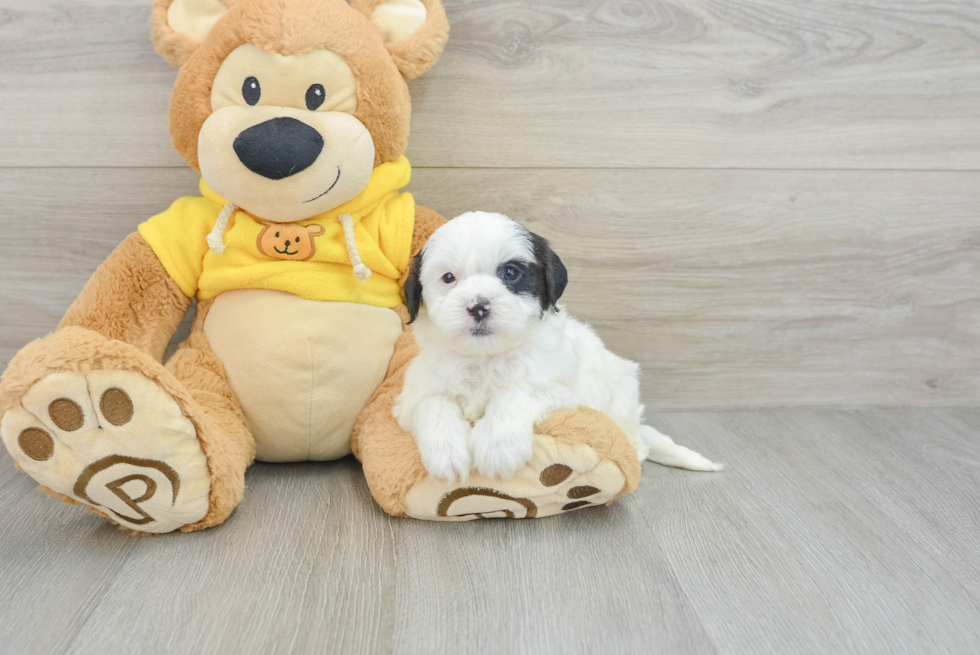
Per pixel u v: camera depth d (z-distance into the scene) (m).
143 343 1.63
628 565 1.34
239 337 1.62
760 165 2.02
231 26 1.48
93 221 1.92
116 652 1.08
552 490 1.43
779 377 2.20
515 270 1.40
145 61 1.83
